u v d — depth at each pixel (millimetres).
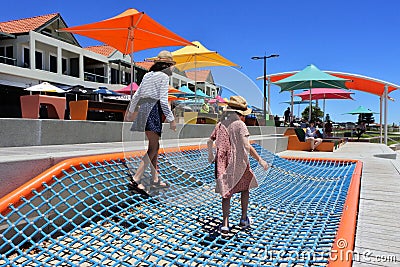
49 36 22688
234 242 3203
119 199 3795
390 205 3693
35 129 5430
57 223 3445
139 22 7477
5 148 4879
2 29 21812
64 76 22312
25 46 20797
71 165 3613
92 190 3857
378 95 16688
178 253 3016
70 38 24734
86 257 2859
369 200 3922
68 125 6020
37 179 3273
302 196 5051
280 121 13086
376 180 5258
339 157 8641
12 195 3055
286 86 13906
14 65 20328
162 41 8477
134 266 2748
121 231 3500
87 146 5594
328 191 5312
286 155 9172
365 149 11523
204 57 7285
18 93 19781
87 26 7625
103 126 6828
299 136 10883
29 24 22188
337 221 3605
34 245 2844
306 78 11125
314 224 3592
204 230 3566
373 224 3027
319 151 10656
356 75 14367
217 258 2881
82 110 7438
